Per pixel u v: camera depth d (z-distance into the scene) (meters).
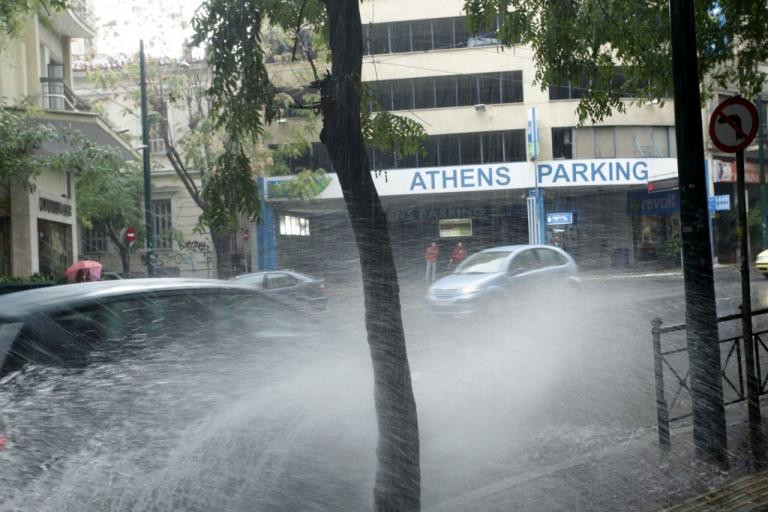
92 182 21.53
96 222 30.58
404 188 30.33
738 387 6.62
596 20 7.43
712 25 8.49
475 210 32.91
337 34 3.98
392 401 3.84
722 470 4.96
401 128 4.61
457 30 30.30
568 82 8.16
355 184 3.88
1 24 13.37
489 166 30.09
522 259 15.12
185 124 29.69
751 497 4.46
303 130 27.30
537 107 30.12
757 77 8.90
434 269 28.25
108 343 4.36
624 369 8.45
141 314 4.59
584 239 32.81
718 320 5.63
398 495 3.82
